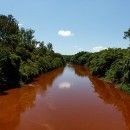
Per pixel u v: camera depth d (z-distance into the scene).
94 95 39.66
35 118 25.89
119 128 23.62
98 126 23.97
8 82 42.81
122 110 30.45
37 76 64.06
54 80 58.47
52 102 33.44
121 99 37.12
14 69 43.78
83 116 27.12
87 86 49.59
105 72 64.50
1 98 35.19
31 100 34.34
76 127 23.44
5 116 26.50
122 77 47.88
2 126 23.28
